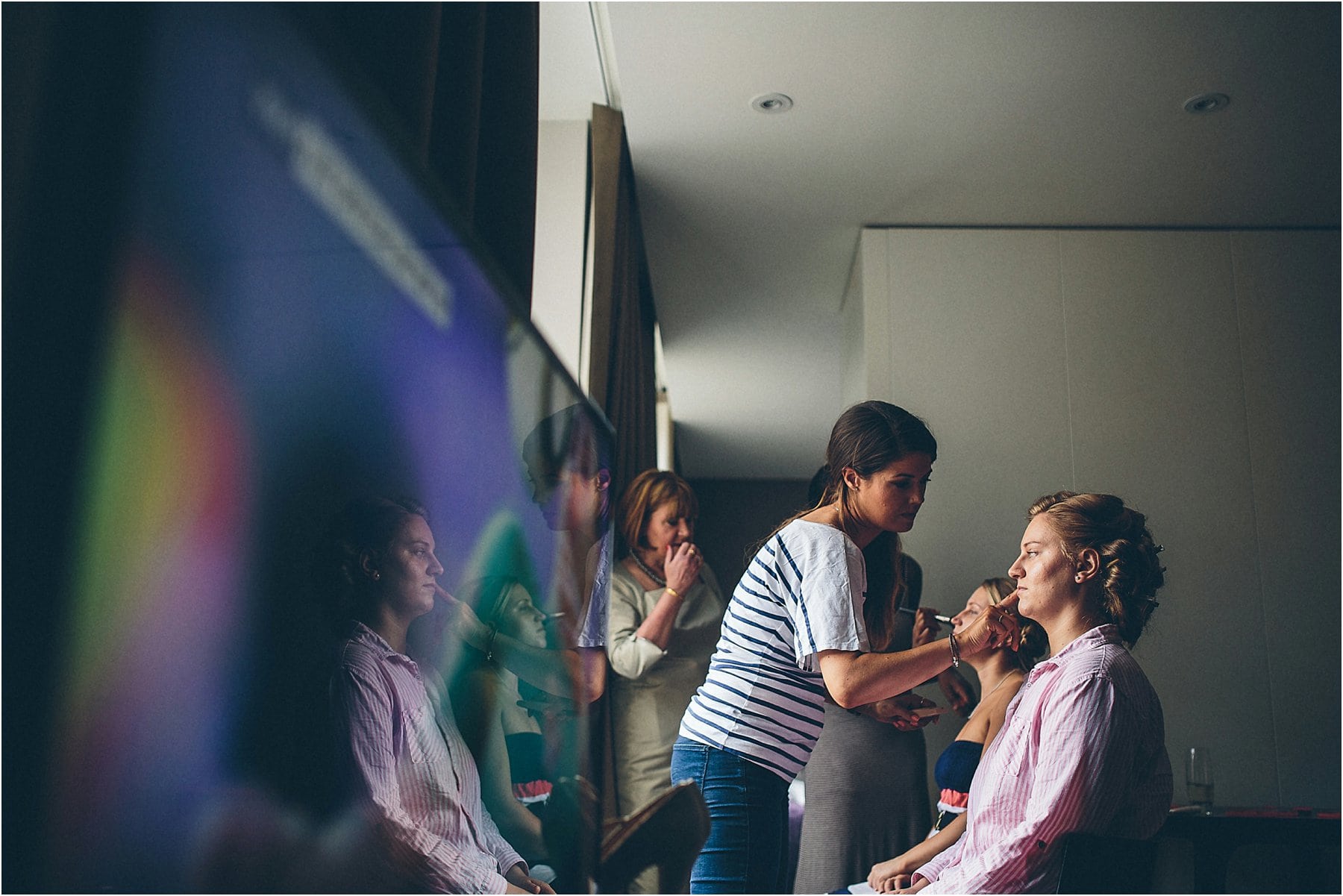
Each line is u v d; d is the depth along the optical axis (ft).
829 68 8.84
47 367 0.97
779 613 4.66
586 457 1.90
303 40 0.97
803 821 8.20
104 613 0.98
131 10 0.97
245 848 1.19
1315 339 11.73
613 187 9.05
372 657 1.47
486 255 1.41
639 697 7.39
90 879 0.97
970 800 4.75
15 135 1.01
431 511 1.45
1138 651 10.90
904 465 4.76
